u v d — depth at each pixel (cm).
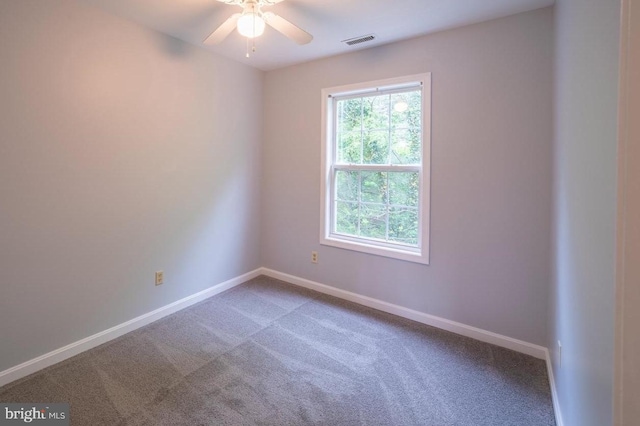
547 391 184
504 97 220
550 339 197
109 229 230
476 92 230
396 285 279
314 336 243
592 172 101
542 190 211
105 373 196
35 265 194
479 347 230
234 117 322
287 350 224
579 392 116
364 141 298
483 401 176
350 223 312
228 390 182
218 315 275
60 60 198
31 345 194
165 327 253
